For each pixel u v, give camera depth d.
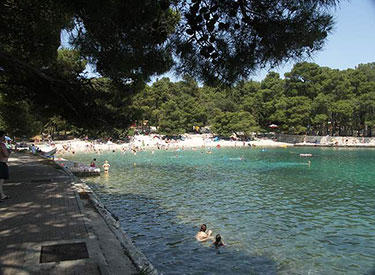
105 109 13.30
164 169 39.22
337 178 31.95
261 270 10.98
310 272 10.78
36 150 41.62
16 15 10.43
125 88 11.95
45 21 10.51
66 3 7.92
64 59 13.16
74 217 8.24
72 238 6.60
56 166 20.27
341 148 74.56
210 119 98.25
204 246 13.18
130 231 15.12
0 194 10.23
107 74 10.29
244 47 5.59
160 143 80.00
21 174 16.33
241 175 34.09
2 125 32.62
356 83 79.69
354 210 18.97
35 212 8.70
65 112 13.27
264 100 92.50
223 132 87.88
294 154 60.62
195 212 18.55
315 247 13.02
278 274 10.66
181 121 87.00
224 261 11.73
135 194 23.88
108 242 6.74
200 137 95.00
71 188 12.37
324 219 17.03
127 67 8.67
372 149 71.19
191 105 93.56
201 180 30.62
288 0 5.14
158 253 12.50
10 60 10.70
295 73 82.88
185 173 35.59
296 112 79.38
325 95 77.62
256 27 5.27
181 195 23.50
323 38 5.14
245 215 17.86
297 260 11.77
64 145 66.50
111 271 5.38
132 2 6.54
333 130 88.00
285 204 20.53
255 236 14.35
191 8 5.05
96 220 8.15
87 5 7.23
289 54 5.30
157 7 6.52
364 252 12.48
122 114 13.84
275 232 14.89
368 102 71.56
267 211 18.72
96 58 9.61
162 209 19.25
